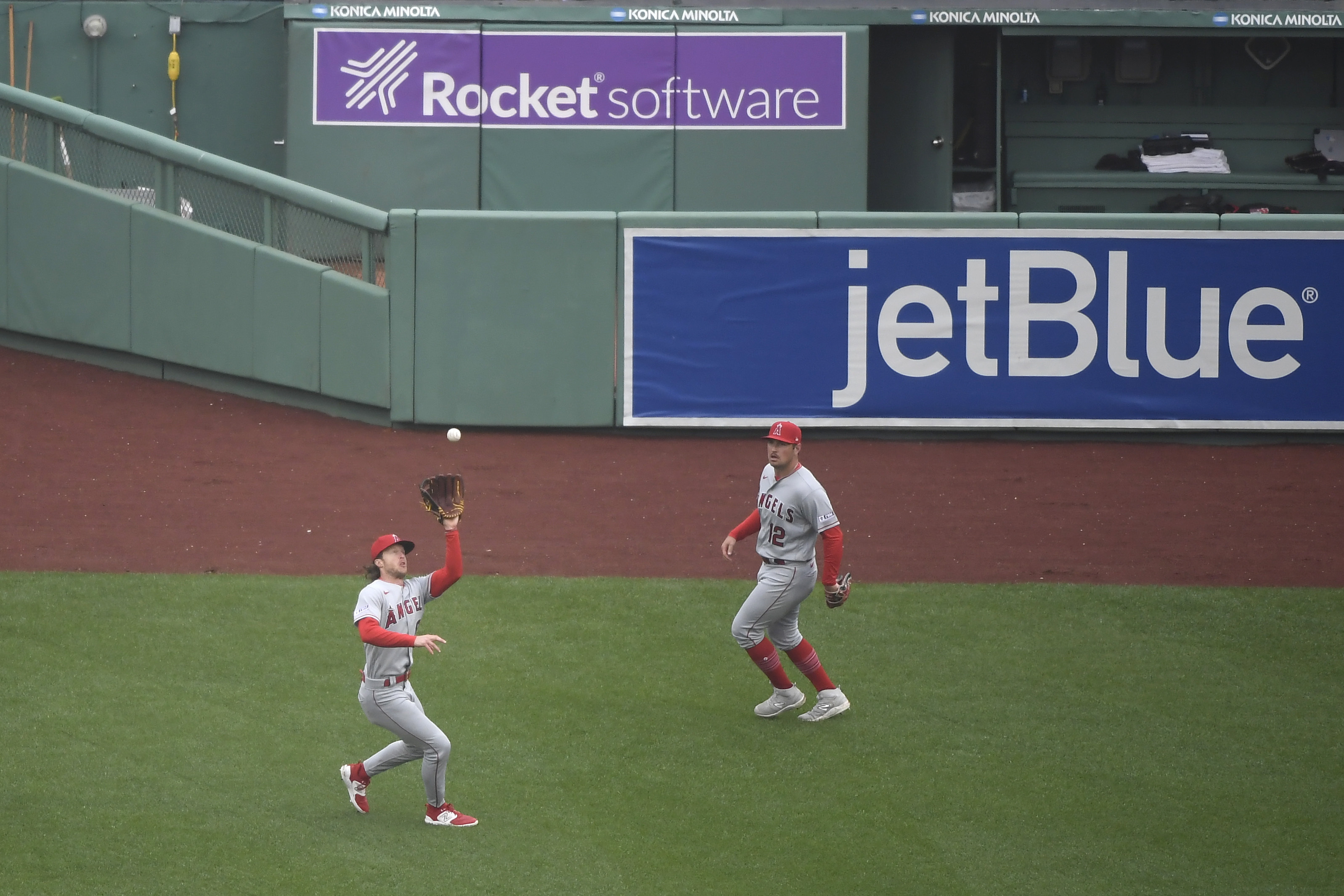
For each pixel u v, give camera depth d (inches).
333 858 1111.6
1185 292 2367.1
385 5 2970.0
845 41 2982.3
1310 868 1127.0
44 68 3107.8
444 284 2374.5
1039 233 2361.0
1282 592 1754.4
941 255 2369.6
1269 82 3400.6
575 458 2290.8
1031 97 3400.6
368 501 2049.7
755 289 2377.0
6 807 1177.4
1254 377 2377.0
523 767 1295.5
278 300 2426.2
